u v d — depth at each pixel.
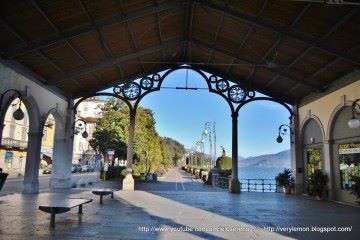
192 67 20.41
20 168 43.91
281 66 15.70
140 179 29.52
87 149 63.94
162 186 23.52
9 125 41.97
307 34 12.34
